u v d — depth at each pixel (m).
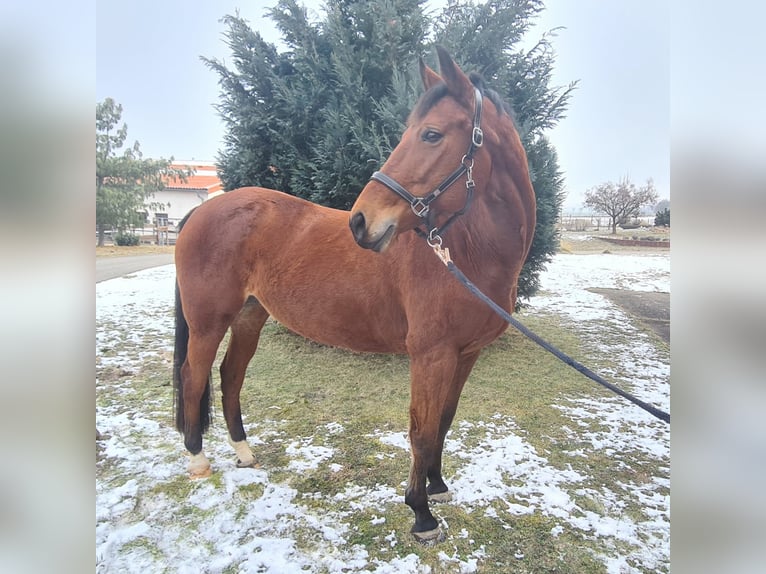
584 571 1.59
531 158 3.82
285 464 2.26
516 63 3.95
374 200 1.42
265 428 2.68
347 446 2.45
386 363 3.98
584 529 1.80
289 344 4.52
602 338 4.84
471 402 3.11
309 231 1.92
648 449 2.47
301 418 2.82
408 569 1.58
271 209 2.01
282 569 1.57
